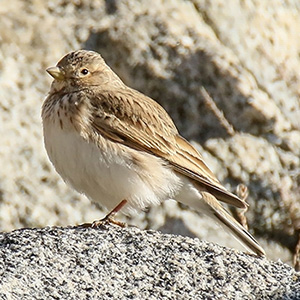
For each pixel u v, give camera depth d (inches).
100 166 445.4
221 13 642.8
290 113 634.8
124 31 616.7
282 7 673.0
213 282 376.5
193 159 475.2
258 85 633.0
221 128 616.4
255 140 621.6
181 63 613.6
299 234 612.4
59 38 618.8
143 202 455.2
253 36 646.5
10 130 595.2
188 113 611.5
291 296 370.9
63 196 591.2
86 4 631.8
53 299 356.2
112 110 462.9
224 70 615.5
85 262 381.4
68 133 445.1
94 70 476.7
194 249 397.7
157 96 610.5
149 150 466.3
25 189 585.6
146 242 399.2
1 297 350.9
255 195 616.4
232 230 469.4
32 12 626.5
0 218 573.9
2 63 608.7
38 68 612.7
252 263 393.4
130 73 610.5
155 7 631.8
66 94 465.4
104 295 362.3
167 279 375.9
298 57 659.4
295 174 624.1
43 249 386.9
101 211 595.5
